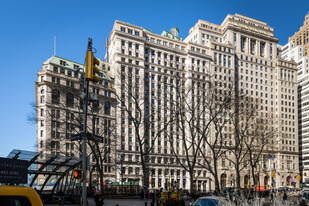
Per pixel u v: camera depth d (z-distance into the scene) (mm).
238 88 116688
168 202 25078
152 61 102250
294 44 176125
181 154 97812
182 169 96875
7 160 10242
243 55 121812
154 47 103375
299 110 145875
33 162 24109
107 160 82750
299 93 147125
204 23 124812
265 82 124562
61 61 85125
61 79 82125
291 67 129875
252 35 126812
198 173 98750
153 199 28344
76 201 29016
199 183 98375
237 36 123188
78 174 16438
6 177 10117
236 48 121812
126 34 98000
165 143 95688
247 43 125750
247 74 120938
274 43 131500
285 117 124500
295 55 161750
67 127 54031
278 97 124562
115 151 84062
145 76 98000
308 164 135250
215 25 126625
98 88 87500
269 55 129000
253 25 127562
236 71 118688
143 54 99438
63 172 28656
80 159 28062
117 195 42094
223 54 114250
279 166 117250
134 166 88438
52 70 81688
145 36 106062
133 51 98438
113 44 99688
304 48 167000
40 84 78562
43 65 83000
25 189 5773
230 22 123250
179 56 106875
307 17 168375
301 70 152375
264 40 129125
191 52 106938
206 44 116375
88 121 77688
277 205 10023
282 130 122625
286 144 122438
